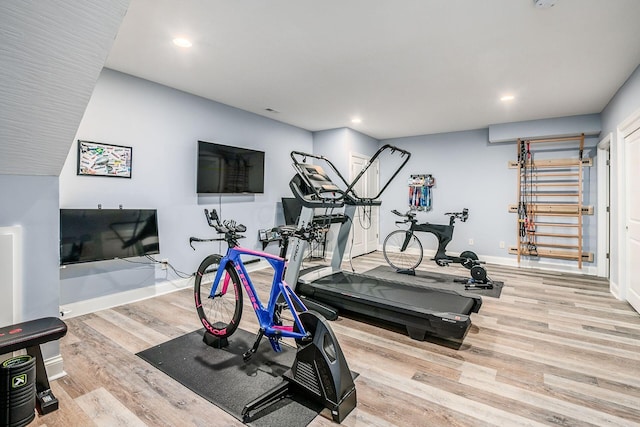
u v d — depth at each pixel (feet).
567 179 16.40
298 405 5.74
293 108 14.73
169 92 12.05
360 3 6.84
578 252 15.98
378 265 17.69
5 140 5.44
